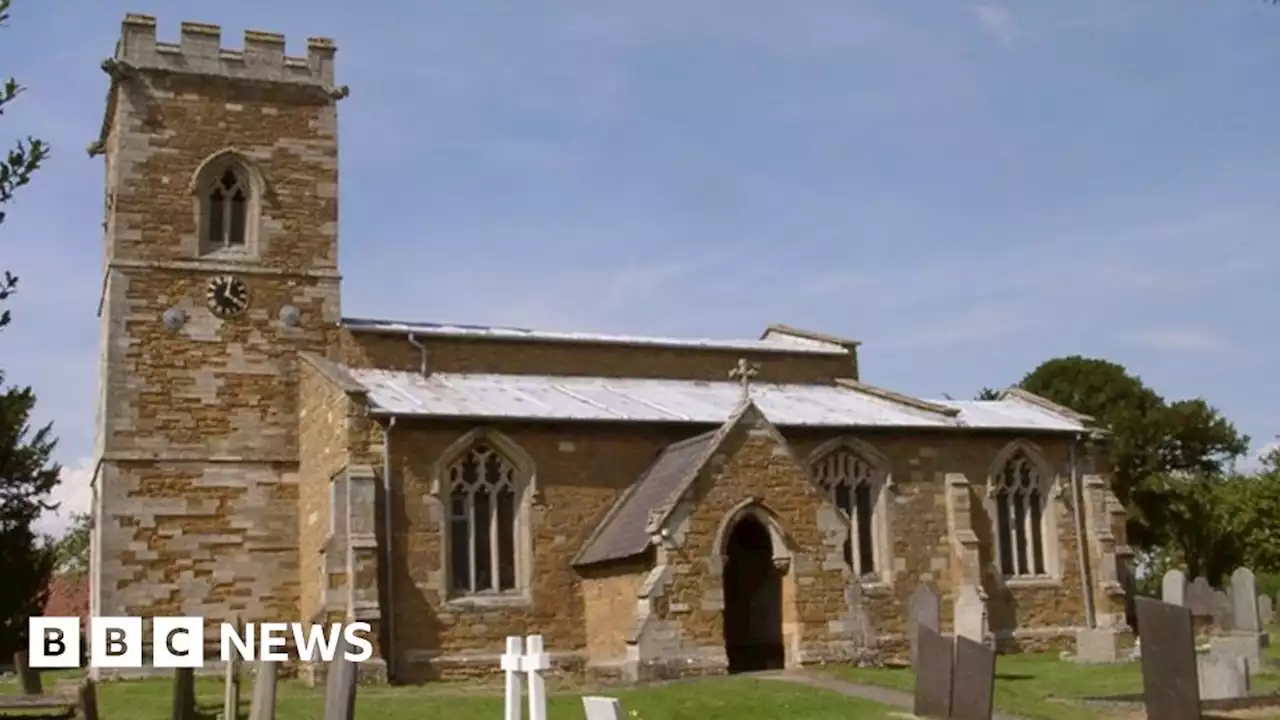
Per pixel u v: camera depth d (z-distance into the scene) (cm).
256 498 4072
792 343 5322
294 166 4319
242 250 4219
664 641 3331
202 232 4181
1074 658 4122
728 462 3506
